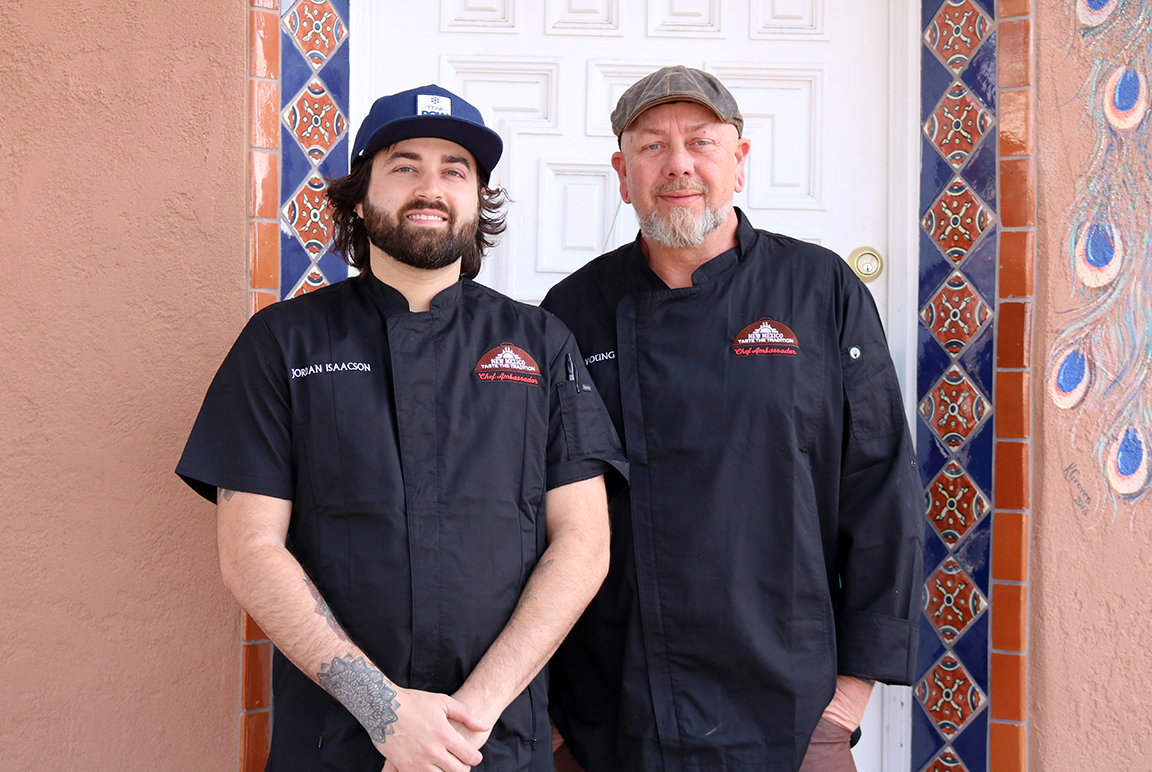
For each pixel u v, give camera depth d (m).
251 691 1.94
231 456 1.44
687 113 1.76
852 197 2.32
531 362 1.59
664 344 1.78
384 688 1.35
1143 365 2.05
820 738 1.75
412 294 1.59
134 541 1.91
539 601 1.47
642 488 1.73
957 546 2.11
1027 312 2.06
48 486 1.88
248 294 1.98
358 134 1.62
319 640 1.36
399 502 1.44
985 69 2.13
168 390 1.93
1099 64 2.08
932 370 2.18
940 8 2.20
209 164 1.96
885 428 1.77
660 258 1.85
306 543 1.46
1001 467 2.06
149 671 1.91
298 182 2.04
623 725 1.70
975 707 2.08
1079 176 2.07
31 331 1.89
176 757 1.91
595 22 2.35
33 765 1.87
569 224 2.36
